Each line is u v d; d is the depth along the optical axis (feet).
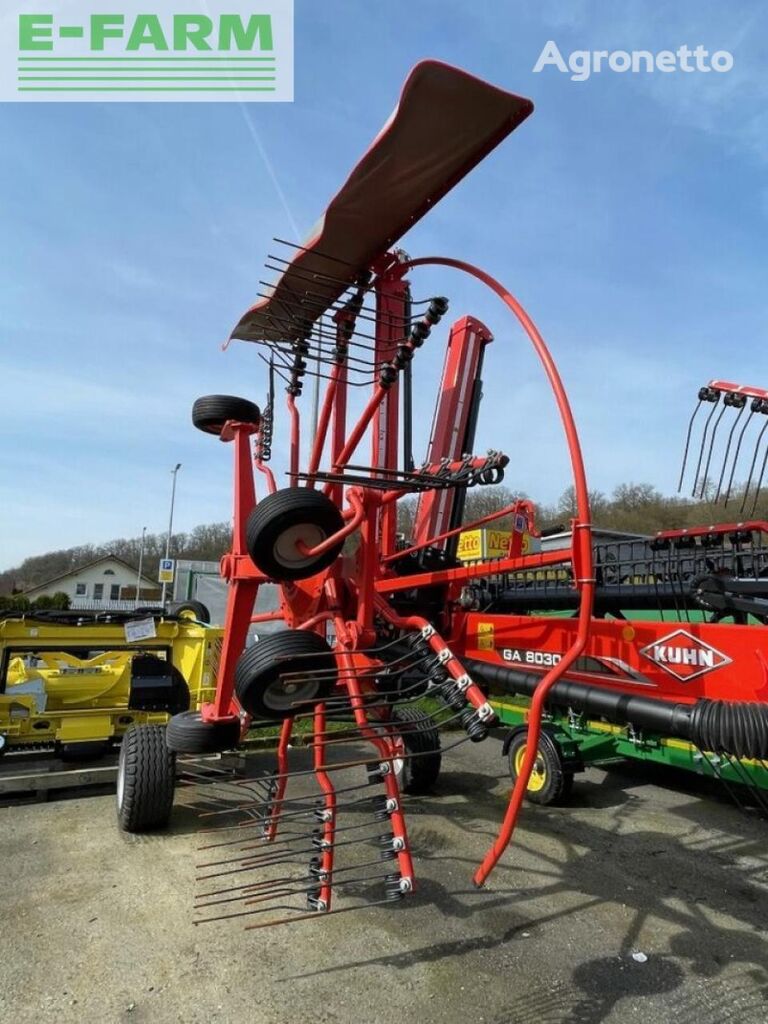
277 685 9.02
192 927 10.37
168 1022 8.14
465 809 16.37
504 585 22.29
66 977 9.05
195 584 47.50
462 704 8.81
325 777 9.81
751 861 13.35
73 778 16.37
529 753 7.76
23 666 20.76
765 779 14.10
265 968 9.30
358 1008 8.43
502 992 8.80
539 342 8.55
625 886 12.09
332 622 10.91
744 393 13.16
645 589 17.44
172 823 14.98
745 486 13.11
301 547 9.12
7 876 12.17
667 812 16.39
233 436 12.55
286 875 12.25
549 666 15.75
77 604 201.36
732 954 9.83
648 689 13.79
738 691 12.14
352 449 9.76
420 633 9.71
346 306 10.80
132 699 18.20
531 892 11.76
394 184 8.91
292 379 12.89
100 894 11.48
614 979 9.13
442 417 18.70
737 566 15.33
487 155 8.56
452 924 10.56
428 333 9.00
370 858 13.08
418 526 18.30
